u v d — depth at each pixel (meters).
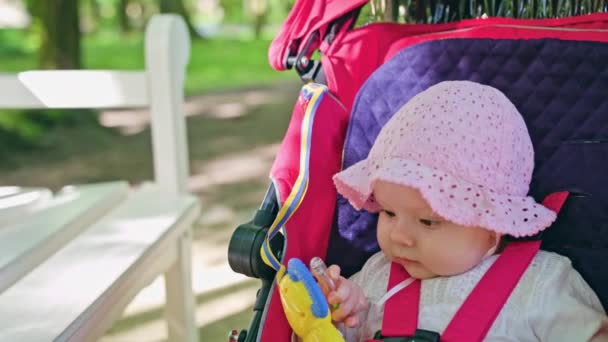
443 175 1.20
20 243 1.61
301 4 1.62
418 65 1.50
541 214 1.22
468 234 1.23
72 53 6.90
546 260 1.28
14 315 1.32
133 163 5.23
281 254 1.35
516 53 1.42
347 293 1.27
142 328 2.65
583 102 1.35
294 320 1.18
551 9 1.50
